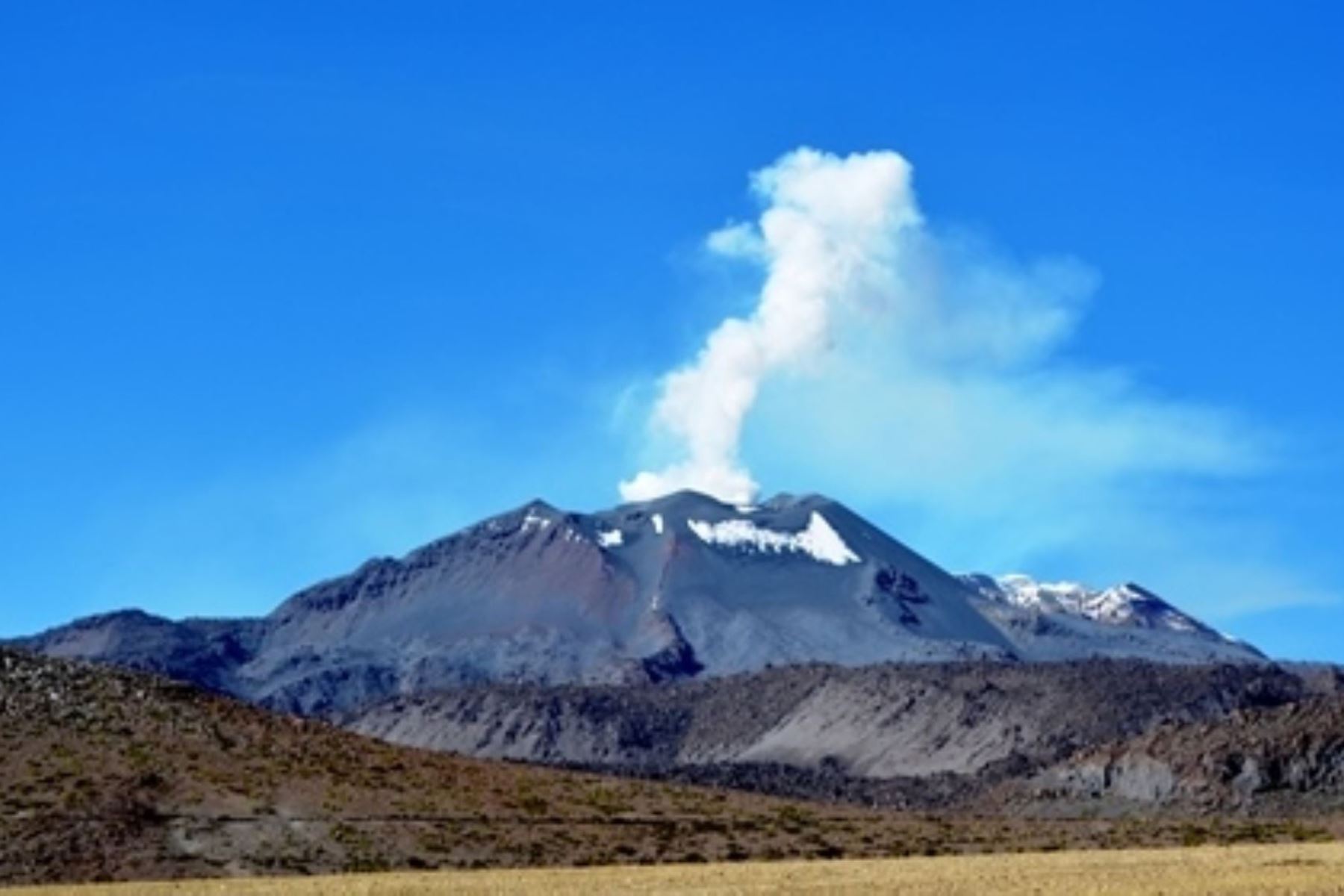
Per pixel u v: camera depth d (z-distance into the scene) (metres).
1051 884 116.50
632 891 120.12
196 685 198.12
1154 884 113.81
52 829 156.62
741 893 116.44
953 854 180.25
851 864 150.12
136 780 167.25
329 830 164.50
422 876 141.62
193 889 130.88
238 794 169.00
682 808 192.12
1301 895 104.94
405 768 187.75
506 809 179.50
